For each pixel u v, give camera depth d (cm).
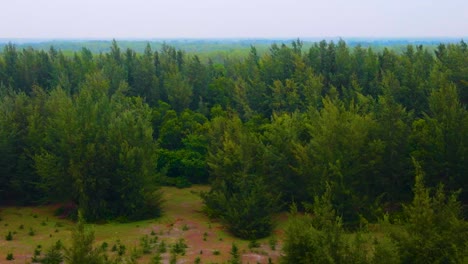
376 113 4959
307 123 4644
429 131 3925
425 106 5759
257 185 3703
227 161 3888
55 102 5116
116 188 4125
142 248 3222
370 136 4069
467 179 3691
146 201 4128
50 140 4366
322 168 3878
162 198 4747
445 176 3791
